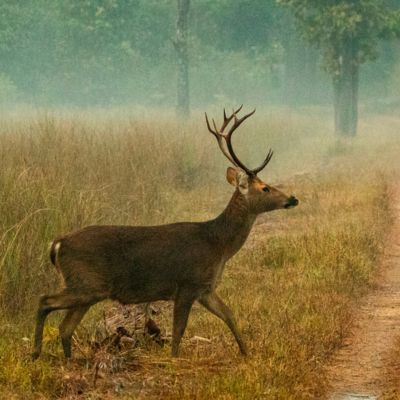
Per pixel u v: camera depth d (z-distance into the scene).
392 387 12.60
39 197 17.05
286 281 17.81
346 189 30.47
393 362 13.70
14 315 15.20
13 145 24.88
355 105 56.03
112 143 28.67
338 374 13.21
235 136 40.19
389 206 28.05
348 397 12.25
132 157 26.89
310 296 16.47
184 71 53.22
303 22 55.47
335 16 53.16
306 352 13.46
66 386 12.11
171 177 30.19
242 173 13.80
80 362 13.19
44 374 12.30
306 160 43.59
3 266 15.30
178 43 53.53
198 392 11.67
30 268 15.59
